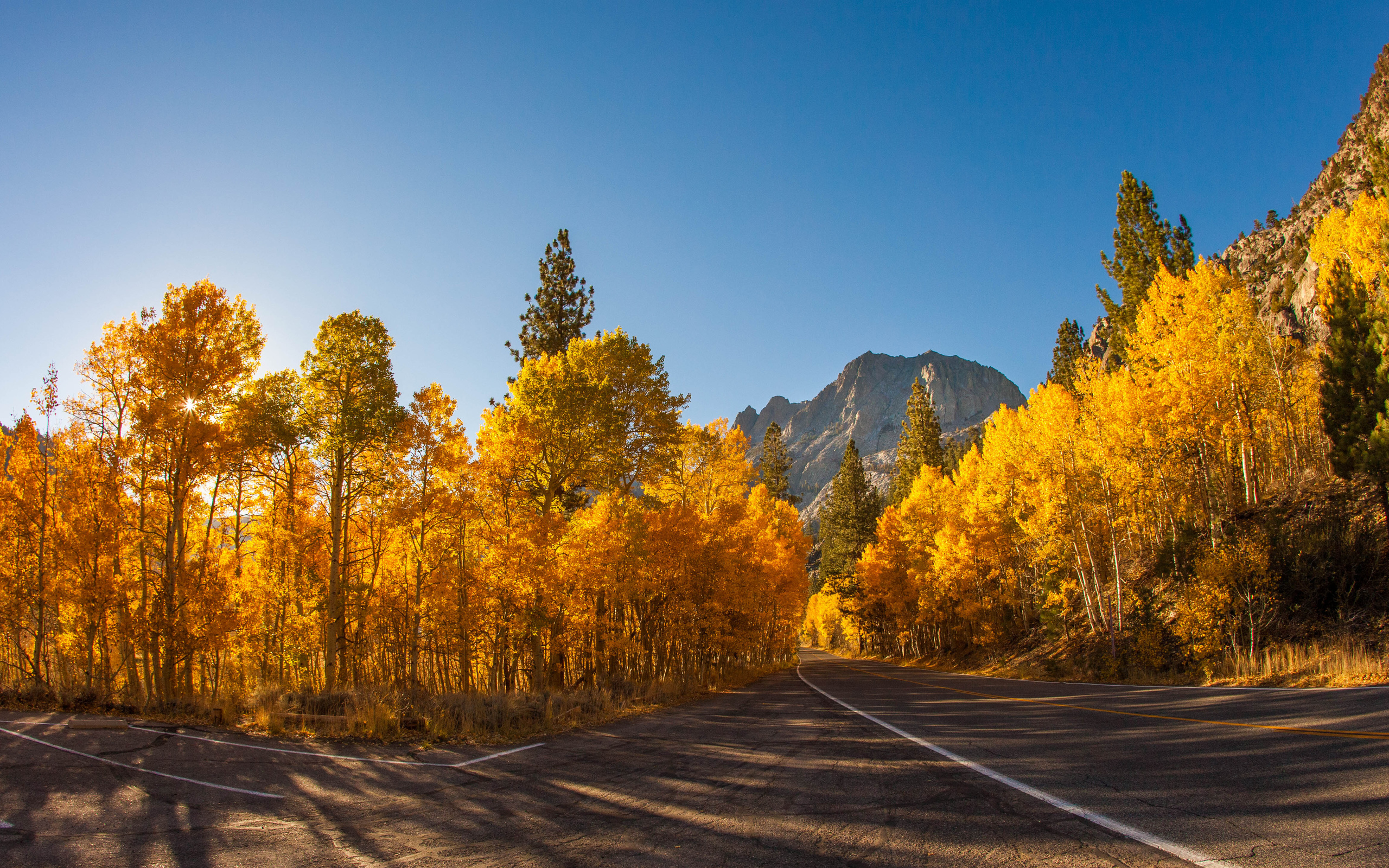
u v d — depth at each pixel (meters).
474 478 19.05
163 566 16.94
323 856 4.32
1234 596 18.75
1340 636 15.67
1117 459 24.97
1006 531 36.19
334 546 17.73
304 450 19.44
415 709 10.73
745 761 7.85
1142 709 10.95
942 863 3.67
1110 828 4.09
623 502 21.09
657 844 4.39
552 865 4.02
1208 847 3.58
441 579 17.47
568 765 7.69
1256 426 25.27
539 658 18.02
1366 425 19.42
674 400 21.33
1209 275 24.44
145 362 16.75
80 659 17.69
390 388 18.12
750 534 28.34
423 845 4.54
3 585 16.66
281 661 21.41
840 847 4.10
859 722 11.86
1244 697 11.38
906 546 49.22
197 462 16.67
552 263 30.69
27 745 8.05
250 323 18.08
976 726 10.31
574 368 19.84
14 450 17.05
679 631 23.88
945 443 89.25
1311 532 19.16
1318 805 4.20
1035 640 34.69
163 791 6.07
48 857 4.34
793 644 58.47
